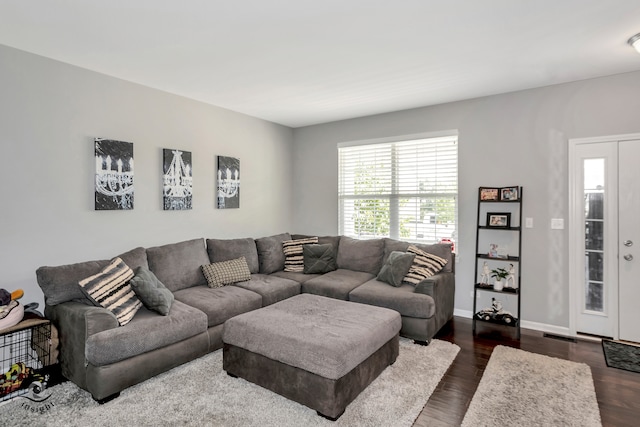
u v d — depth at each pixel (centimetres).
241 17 230
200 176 425
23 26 241
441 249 400
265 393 247
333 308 297
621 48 279
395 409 228
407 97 409
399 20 235
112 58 296
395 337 288
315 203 551
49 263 298
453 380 267
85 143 319
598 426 211
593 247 353
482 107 407
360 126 502
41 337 268
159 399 238
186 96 404
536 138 377
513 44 271
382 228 491
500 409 227
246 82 357
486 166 406
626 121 334
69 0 208
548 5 216
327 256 459
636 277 334
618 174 339
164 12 223
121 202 344
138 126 360
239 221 480
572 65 315
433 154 448
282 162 551
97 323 239
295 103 433
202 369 283
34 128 287
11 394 240
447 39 263
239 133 477
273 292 375
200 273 381
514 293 363
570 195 360
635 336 337
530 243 382
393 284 374
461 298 424
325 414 216
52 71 296
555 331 368
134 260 324
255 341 247
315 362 218
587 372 277
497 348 325
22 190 281
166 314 276
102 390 230
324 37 259
